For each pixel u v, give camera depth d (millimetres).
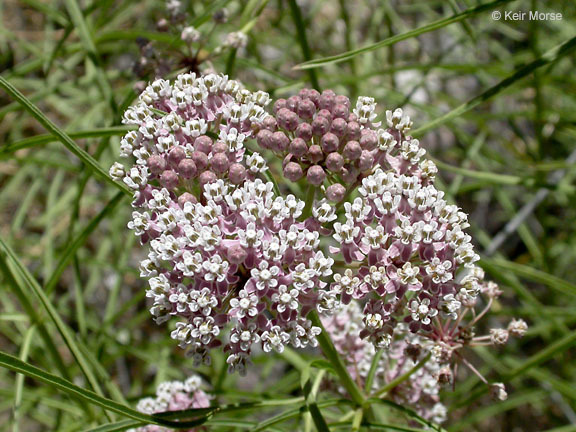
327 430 128
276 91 186
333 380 160
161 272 119
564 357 248
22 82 268
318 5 267
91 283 247
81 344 175
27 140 147
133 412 124
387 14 248
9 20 321
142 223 120
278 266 114
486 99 150
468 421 231
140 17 300
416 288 116
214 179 121
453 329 132
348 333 157
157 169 123
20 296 168
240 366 116
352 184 127
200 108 129
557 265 276
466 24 168
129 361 282
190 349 121
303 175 128
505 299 303
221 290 113
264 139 126
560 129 251
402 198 120
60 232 293
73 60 275
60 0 317
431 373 154
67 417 224
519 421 290
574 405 223
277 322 115
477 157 252
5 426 249
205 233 113
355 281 116
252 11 190
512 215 264
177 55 171
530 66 150
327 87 226
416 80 303
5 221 304
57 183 249
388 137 125
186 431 155
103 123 252
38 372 117
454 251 118
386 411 207
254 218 115
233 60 175
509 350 264
